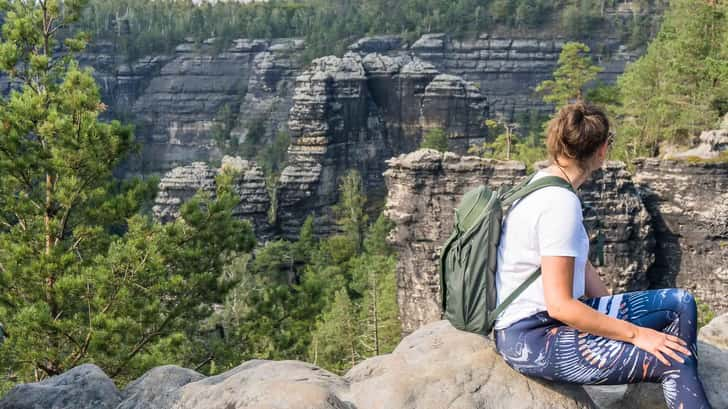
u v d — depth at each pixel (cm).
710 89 6575
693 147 6712
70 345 1841
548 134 455
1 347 1691
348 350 5688
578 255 435
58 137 1927
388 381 498
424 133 15550
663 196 6000
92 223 2023
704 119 6519
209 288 2025
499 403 479
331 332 5628
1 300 1833
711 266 5909
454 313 478
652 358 431
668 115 7025
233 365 2028
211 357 2042
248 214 11544
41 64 2017
